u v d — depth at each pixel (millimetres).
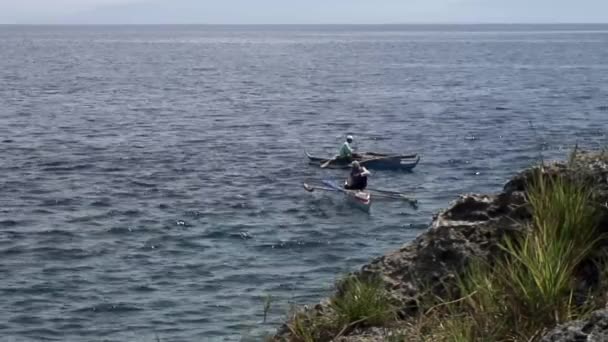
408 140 48375
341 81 95188
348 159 38969
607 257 5762
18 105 68688
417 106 67125
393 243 26141
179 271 22172
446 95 76625
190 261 23203
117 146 45469
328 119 59031
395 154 41250
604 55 154250
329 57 154250
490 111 62781
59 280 21359
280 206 30547
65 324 18328
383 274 6547
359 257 24156
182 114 62844
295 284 20875
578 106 65375
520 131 50969
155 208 29891
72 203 30688
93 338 17531
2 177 35688
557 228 6008
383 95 77312
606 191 6309
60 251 24234
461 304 5867
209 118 60094
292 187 34156
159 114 62906
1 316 18766
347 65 127500
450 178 36844
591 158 6781
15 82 93875
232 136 50156
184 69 121625
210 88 87500
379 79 97500
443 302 5840
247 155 42750
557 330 4715
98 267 22594
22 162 39656
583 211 6008
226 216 28797
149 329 17891
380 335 5922
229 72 113875
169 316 18578
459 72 108188
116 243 25172
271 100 73750
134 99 75188
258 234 26453
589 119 56844
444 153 43156
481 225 6551
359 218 29156
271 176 36812
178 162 40156
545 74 103062
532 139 47156
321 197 31891
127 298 19875
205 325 17938
